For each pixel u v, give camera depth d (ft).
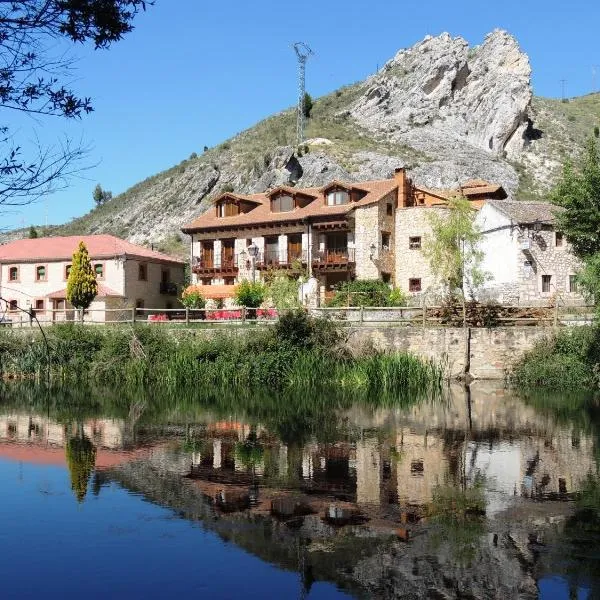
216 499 40.52
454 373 102.12
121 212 390.01
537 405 79.36
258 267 168.55
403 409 77.66
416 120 396.78
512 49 421.18
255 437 61.05
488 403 81.56
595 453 53.21
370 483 44.16
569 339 96.84
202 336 109.60
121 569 29.78
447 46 423.64
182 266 194.39
